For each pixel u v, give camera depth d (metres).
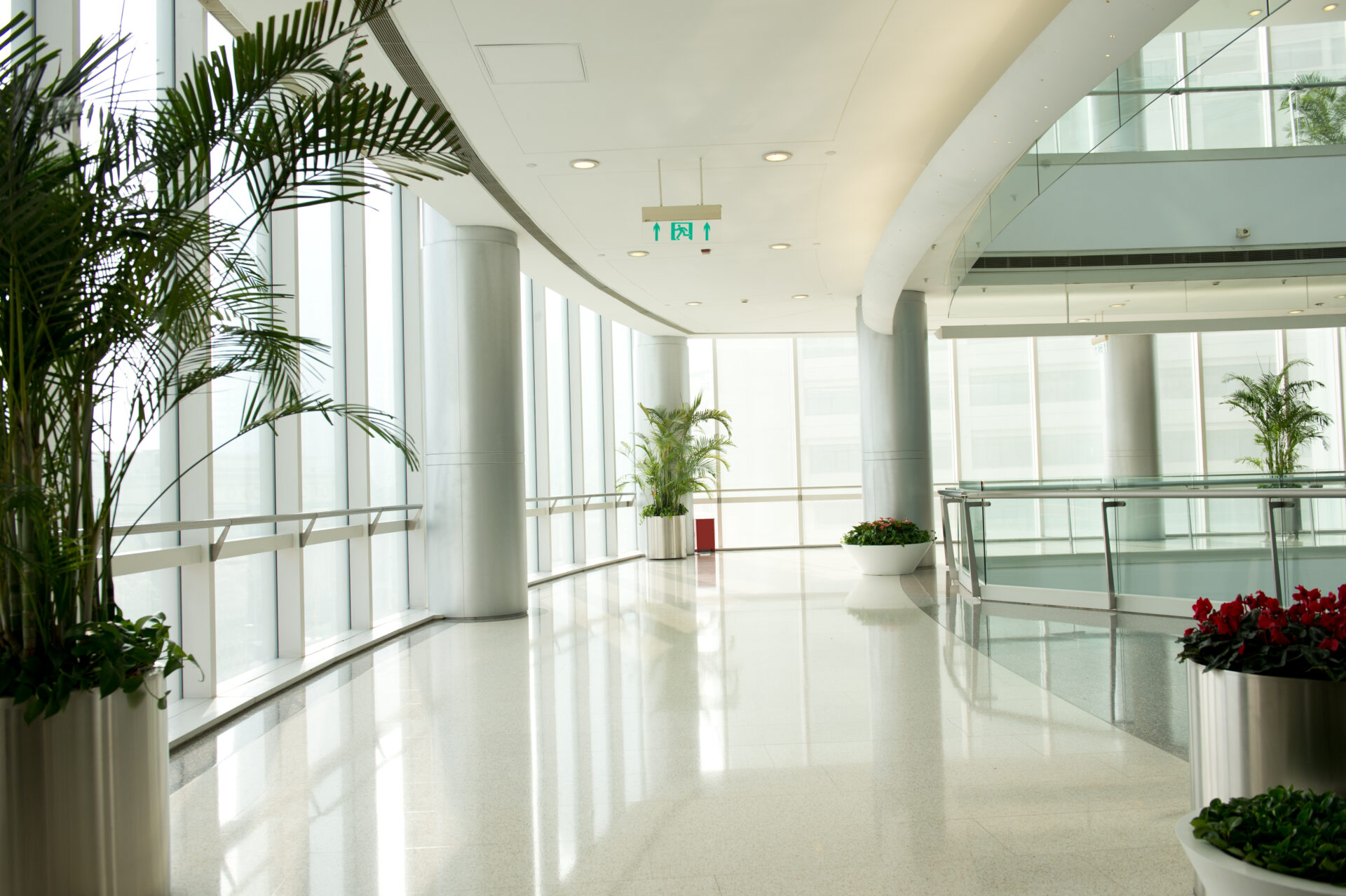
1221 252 11.43
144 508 5.47
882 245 9.32
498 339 9.83
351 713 5.82
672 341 17.30
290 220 7.02
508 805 4.05
